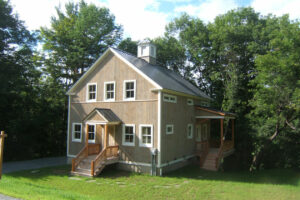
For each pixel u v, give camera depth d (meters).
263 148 22.05
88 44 29.52
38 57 28.61
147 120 15.57
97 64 18.28
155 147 15.09
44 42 29.11
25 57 24.39
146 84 15.83
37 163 19.08
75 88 19.33
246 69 26.89
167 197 10.59
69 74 30.14
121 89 16.92
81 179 13.55
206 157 18.70
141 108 15.90
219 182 13.69
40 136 26.50
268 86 18.98
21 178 13.27
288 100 17.86
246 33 26.45
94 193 10.87
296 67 17.00
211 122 29.11
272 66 17.52
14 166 17.50
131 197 10.45
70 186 11.94
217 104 28.97
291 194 11.62
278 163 23.81
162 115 15.41
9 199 7.18
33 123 24.25
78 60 28.00
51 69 28.61
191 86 24.08
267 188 12.78
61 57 29.02
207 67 31.06
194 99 20.83
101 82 18.00
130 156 15.90
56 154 28.06
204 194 11.12
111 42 32.50
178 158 17.31
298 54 16.94
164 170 15.46
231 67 26.59
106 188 11.74
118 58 17.31
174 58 34.00
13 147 22.22
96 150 16.98
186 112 19.03
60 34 28.66
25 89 23.88
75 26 29.81
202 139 22.30
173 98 17.08
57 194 8.52
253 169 22.30
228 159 24.38
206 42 30.52
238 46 26.70
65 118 29.94
